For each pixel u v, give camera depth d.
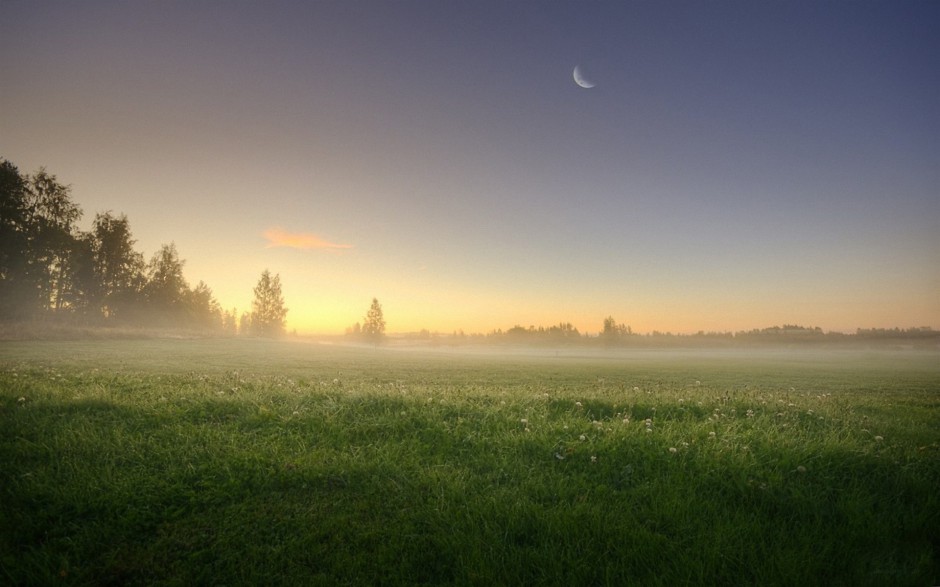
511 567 3.33
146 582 3.16
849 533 3.86
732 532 3.82
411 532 3.82
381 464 5.20
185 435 6.11
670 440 6.04
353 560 3.41
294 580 3.18
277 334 102.25
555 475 5.04
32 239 55.53
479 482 4.85
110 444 5.65
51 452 5.30
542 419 7.27
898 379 28.88
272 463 5.18
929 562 3.45
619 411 8.25
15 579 3.12
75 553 3.46
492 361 50.59
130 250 72.31
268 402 7.79
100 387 10.10
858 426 7.62
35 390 8.88
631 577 3.21
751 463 5.14
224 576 3.24
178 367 23.39
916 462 5.42
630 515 4.09
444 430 6.55
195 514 4.11
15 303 53.53
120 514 4.09
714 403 9.00
